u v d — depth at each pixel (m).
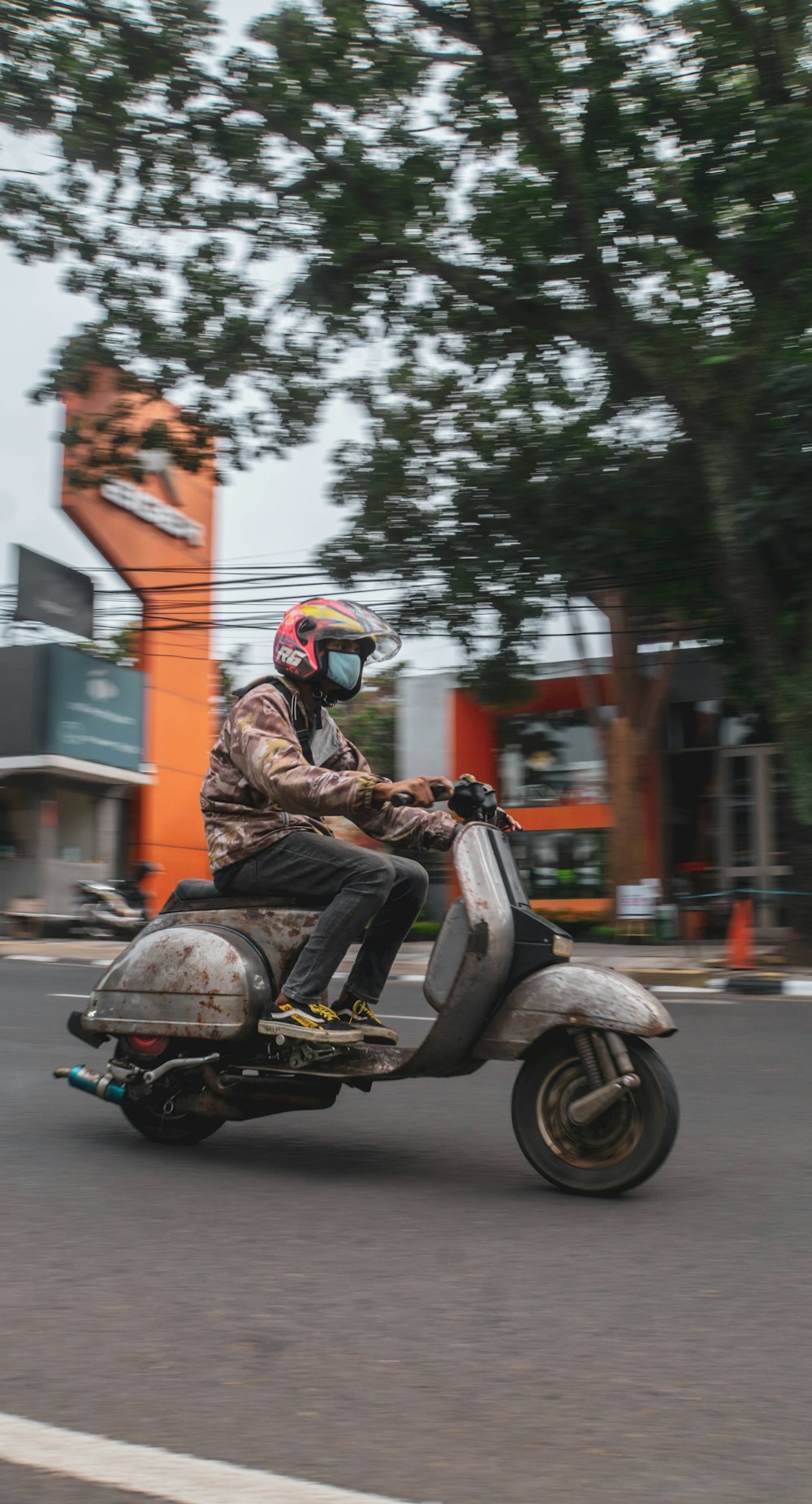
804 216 12.71
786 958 14.54
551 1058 4.14
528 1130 4.15
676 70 13.27
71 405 18.14
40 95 13.54
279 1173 4.32
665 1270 3.31
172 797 26.55
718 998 11.52
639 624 19.91
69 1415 2.36
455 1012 4.04
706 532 14.83
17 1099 5.67
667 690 20.08
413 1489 2.08
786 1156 4.77
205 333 14.68
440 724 23.66
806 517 12.64
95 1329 2.80
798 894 14.56
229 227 14.30
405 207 13.90
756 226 12.91
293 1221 3.72
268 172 14.02
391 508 15.66
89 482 15.88
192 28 13.27
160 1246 3.44
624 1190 4.02
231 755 4.42
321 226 14.09
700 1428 2.34
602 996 3.98
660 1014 3.95
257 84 13.48
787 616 13.91
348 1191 4.10
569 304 14.26
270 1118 5.36
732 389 13.45
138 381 15.02
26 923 22.86
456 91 13.62
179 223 14.48
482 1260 3.36
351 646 4.51
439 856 21.69
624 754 20.08
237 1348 2.70
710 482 13.56
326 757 4.69
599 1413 2.40
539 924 4.11
